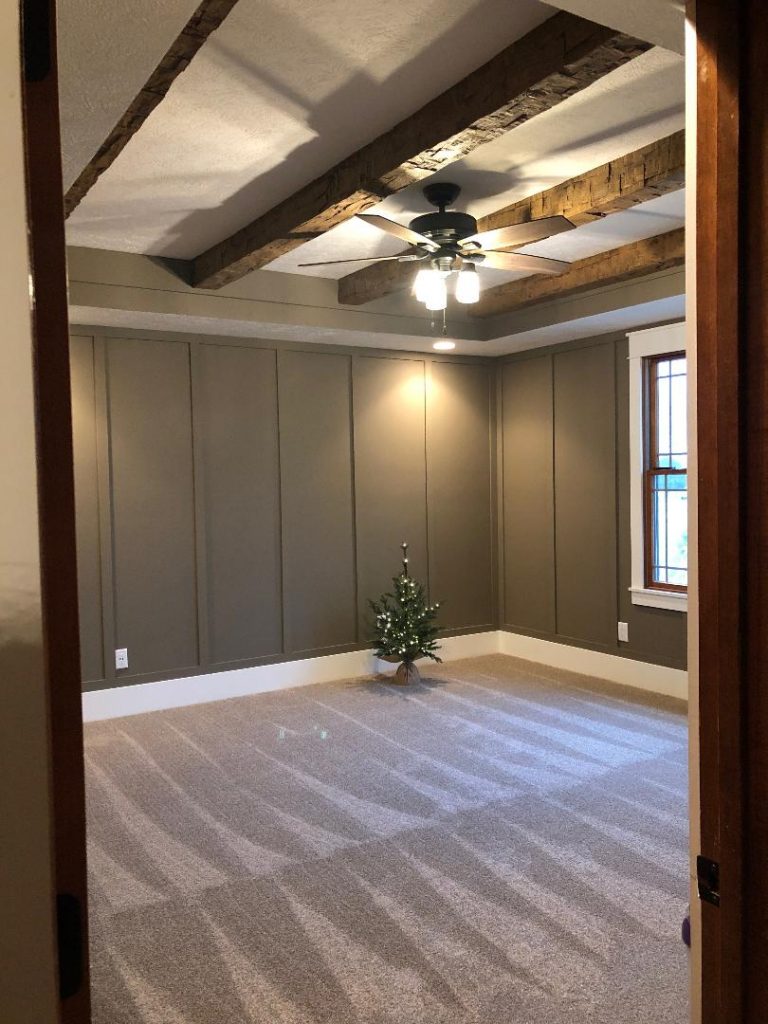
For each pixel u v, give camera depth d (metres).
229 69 2.42
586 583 5.76
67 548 0.65
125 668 4.99
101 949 2.45
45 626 0.57
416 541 6.15
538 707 4.96
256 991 2.24
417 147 2.72
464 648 6.39
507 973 2.30
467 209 3.85
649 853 3.03
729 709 1.01
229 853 3.08
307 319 5.02
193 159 3.10
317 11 2.13
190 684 5.20
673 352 5.07
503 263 3.70
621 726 4.56
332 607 5.76
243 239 3.94
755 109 0.97
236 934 2.53
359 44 2.30
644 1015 2.12
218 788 3.73
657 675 5.25
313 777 3.85
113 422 4.95
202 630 5.24
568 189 3.47
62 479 0.65
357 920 2.59
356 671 5.85
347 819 3.37
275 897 2.75
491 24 2.21
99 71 2.12
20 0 0.57
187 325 4.95
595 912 2.62
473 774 3.86
